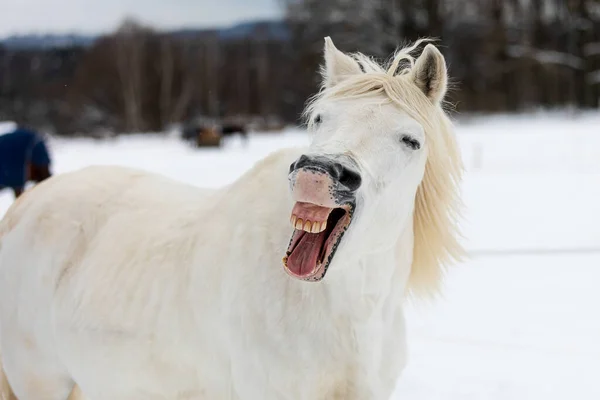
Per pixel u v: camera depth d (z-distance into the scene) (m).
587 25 38.47
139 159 18.77
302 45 36.59
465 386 3.62
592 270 6.04
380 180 1.76
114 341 2.23
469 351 4.16
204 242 2.16
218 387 2.10
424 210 2.08
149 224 2.41
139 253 2.31
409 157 1.85
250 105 46.94
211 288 2.06
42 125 39.53
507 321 4.73
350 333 1.93
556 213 8.92
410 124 1.85
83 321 2.31
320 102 1.96
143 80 41.91
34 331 2.52
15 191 6.08
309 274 1.67
